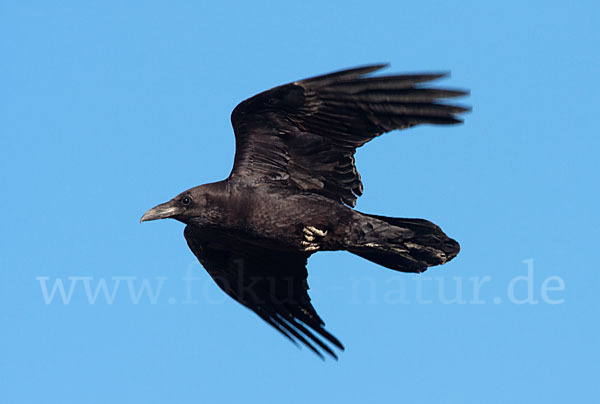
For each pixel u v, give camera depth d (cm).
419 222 1544
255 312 1702
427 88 1280
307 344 1694
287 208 1492
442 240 1557
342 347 1684
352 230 1523
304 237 1514
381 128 1366
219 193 1489
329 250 1552
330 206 1507
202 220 1501
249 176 1488
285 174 1492
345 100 1359
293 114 1416
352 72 1321
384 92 1315
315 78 1352
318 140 1455
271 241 1516
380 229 1530
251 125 1456
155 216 1494
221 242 1641
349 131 1401
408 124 1327
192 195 1495
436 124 1293
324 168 1494
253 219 1492
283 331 1700
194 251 1667
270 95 1396
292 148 1472
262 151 1477
